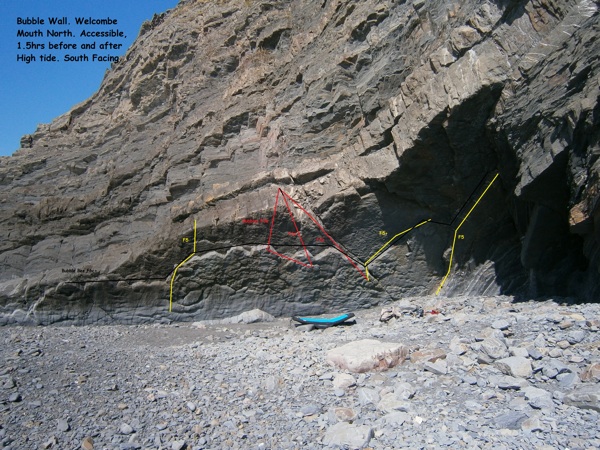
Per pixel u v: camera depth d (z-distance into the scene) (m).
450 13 9.41
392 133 9.59
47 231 13.18
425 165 9.40
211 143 12.48
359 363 6.15
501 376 5.50
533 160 7.55
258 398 5.79
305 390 5.89
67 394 6.05
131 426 5.23
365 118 10.84
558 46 7.36
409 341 7.23
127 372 6.82
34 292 11.41
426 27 10.08
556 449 4.03
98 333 10.34
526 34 8.01
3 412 5.63
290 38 13.44
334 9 12.26
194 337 9.74
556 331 6.37
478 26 8.55
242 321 10.62
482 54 8.36
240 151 12.05
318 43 12.33
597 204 6.48
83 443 4.96
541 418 4.48
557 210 7.78
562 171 7.26
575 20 7.24
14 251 12.98
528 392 4.98
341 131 11.18
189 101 13.98
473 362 6.02
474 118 8.54
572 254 8.39
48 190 14.41
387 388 5.59
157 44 15.70
